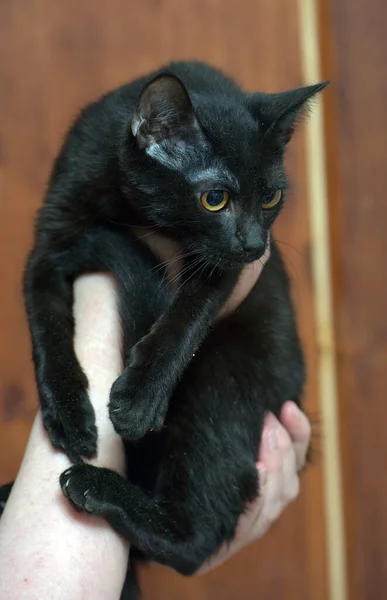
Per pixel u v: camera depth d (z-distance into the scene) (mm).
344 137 903
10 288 851
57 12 875
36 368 626
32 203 858
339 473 892
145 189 644
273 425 679
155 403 597
